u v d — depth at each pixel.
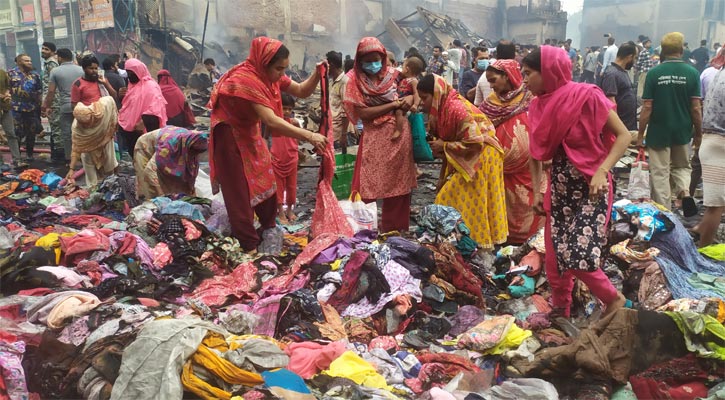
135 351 2.96
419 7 31.23
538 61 3.45
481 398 2.97
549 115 3.47
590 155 3.46
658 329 3.25
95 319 3.47
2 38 28.81
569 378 3.21
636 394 3.09
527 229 5.61
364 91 5.14
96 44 23.73
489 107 5.47
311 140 4.83
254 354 3.11
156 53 22.64
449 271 4.29
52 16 27.06
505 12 42.50
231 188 4.98
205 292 4.20
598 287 3.64
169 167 6.28
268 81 4.82
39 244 4.62
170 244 4.84
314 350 3.28
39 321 3.53
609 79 7.91
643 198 6.09
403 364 3.35
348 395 2.90
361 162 5.37
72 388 2.99
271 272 4.62
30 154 10.80
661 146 6.29
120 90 9.70
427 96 5.02
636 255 4.50
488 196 5.10
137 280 4.16
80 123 7.56
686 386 3.16
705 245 5.73
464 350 3.50
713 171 5.54
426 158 5.23
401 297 3.93
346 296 4.01
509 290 4.46
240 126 4.92
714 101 5.47
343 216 5.18
